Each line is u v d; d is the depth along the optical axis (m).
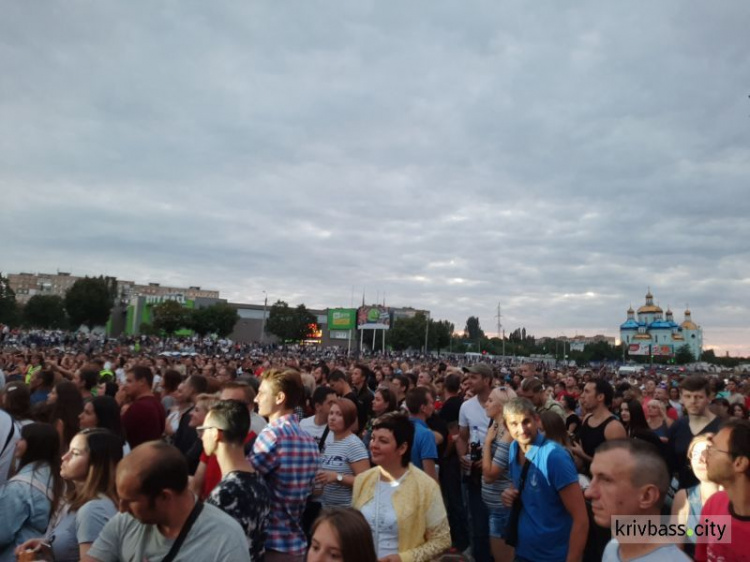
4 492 3.88
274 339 112.50
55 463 4.13
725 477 3.09
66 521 3.65
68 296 92.19
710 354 166.62
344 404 5.40
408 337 98.50
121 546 2.78
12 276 187.50
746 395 15.48
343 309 97.62
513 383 14.99
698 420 6.01
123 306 120.62
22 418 5.91
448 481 7.45
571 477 4.12
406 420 3.98
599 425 6.53
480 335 166.25
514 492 4.49
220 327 92.50
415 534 3.76
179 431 6.59
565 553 4.13
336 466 5.30
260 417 5.80
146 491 2.53
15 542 3.84
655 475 2.60
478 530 6.93
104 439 3.69
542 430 5.04
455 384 8.70
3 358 18.91
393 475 3.91
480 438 6.96
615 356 134.00
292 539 3.87
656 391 10.90
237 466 3.42
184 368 16.02
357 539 2.44
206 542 2.63
